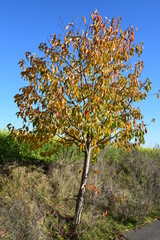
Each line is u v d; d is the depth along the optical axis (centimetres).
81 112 652
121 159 1186
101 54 640
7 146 877
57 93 595
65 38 648
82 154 1036
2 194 663
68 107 646
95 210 757
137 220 783
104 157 1147
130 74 707
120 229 711
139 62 710
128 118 698
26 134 739
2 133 923
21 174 745
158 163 1310
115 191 875
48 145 961
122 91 707
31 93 655
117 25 667
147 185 1055
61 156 958
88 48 646
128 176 1077
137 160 1194
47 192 738
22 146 909
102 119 666
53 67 626
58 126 646
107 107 647
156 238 682
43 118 638
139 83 713
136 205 838
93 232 654
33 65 650
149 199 922
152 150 1554
